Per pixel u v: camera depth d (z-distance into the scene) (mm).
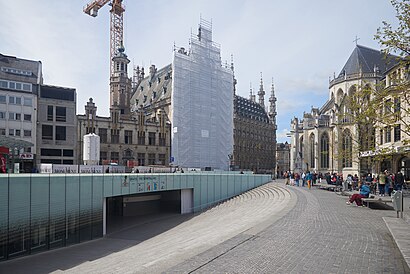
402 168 43125
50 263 18359
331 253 9977
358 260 9297
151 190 35719
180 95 72625
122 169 37188
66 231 23969
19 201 20516
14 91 53125
